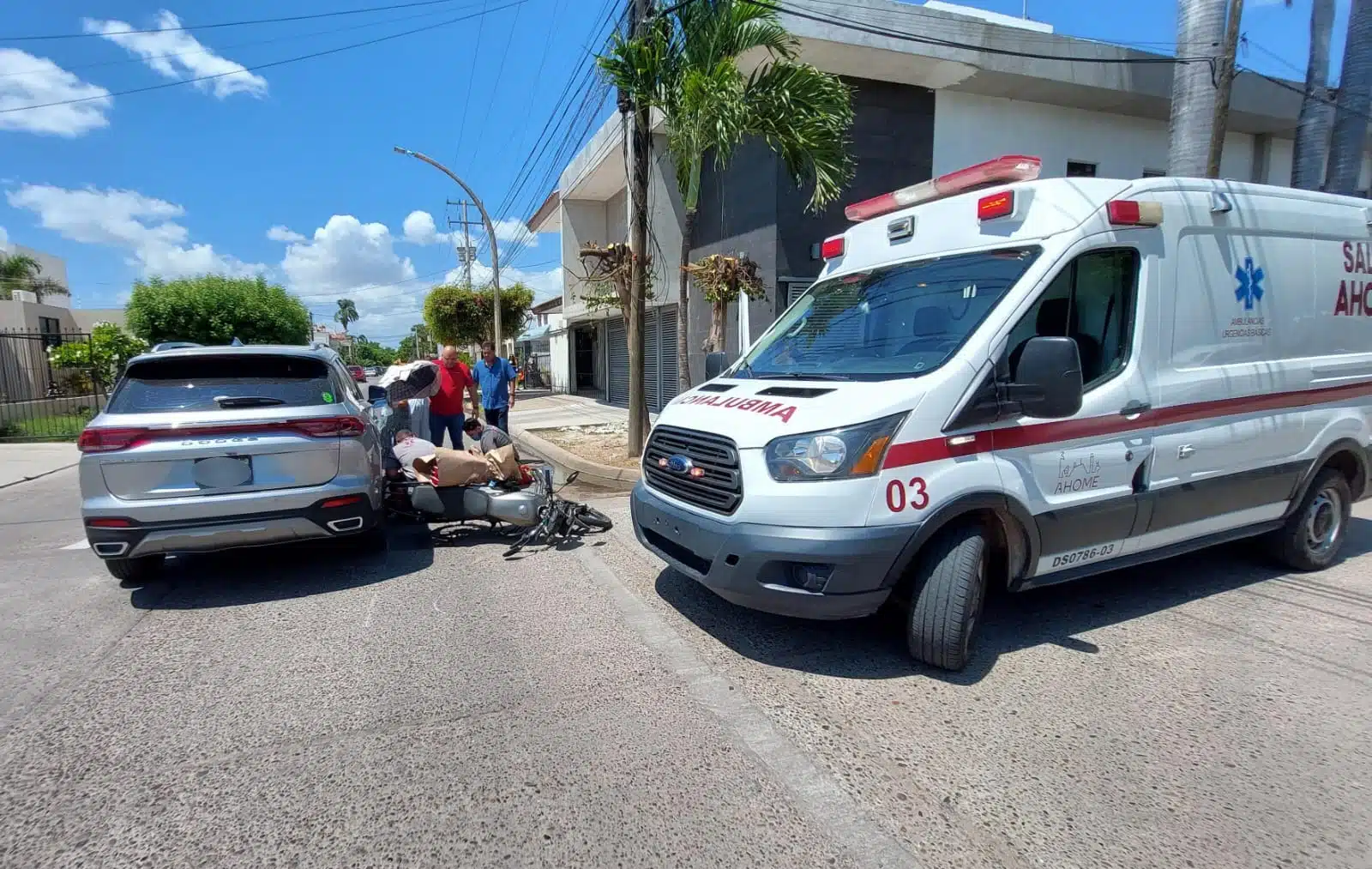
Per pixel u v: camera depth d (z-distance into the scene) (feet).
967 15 44.14
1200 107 32.17
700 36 28.50
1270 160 55.52
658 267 53.42
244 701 11.66
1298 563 17.49
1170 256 14.06
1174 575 17.58
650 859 8.05
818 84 28.55
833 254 17.66
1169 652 13.26
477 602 16.05
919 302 13.97
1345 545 20.16
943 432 11.60
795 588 11.66
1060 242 12.78
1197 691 11.84
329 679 12.38
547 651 13.44
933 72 41.68
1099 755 10.03
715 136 27.76
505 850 8.20
